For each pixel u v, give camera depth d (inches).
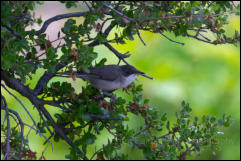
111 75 368.2
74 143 327.9
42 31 339.0
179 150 345.7
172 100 581.0
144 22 328.5
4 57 276.2
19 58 293.7
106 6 309.1
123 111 339.3
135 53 615.8
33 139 519.5
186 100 584.4
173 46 612.1
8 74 322.7
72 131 345.7
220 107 580.7
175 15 328.2
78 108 316.5
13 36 283.1
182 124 350.0
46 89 346.0
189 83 591.8
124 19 313.6
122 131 331.9
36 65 328.2
